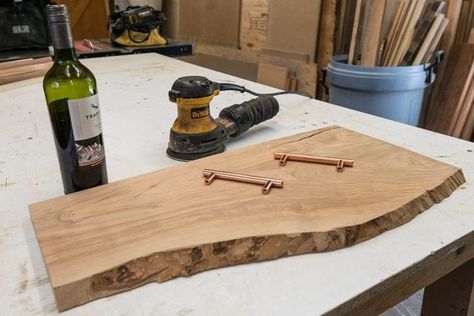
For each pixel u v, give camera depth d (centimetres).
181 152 85
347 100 192
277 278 52
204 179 69
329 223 57
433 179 70
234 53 340
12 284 51
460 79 188
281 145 84
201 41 376
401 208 61
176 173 72
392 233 60
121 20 253
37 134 102
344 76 187
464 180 74
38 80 151
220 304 48
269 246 54
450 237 59
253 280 51
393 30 190
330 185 67
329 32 258
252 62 323
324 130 93
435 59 184
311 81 273
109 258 50
